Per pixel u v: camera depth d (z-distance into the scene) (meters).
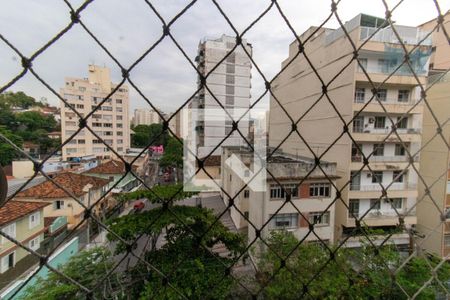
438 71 7.89
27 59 0.78
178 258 3.24
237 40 1.01
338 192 1.27
